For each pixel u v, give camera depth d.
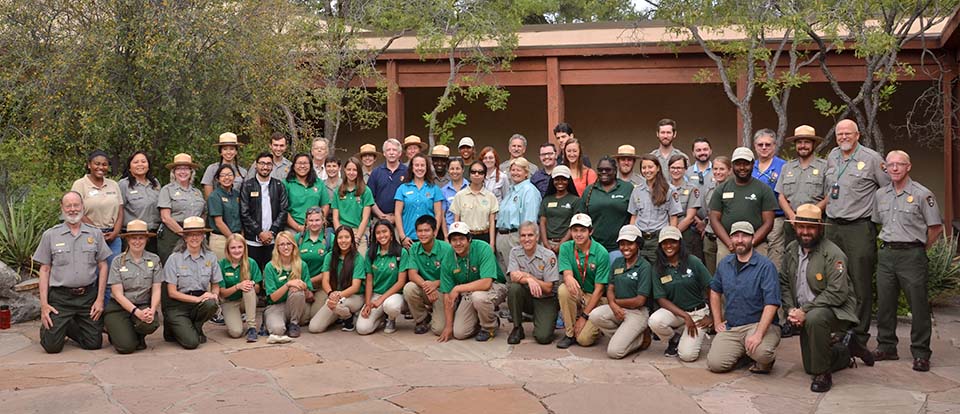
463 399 5.91
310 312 8.33
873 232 7.04
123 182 8.52
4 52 9.84
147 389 6.23
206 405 5.82
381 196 9.11
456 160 8.74
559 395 5.99
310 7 13.93
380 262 8.13
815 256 6.30
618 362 6.96
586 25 15.70
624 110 17.88
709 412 5.59
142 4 9.60
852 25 11.62
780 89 12.88
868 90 12.30
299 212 8.82
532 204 8.27
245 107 10.70
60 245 7.39
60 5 9.64
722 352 6.53
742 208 7.51
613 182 8.07
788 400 5.84
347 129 19.00
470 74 15.19
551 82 14.78
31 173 10.34
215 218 8.55
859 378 6.40
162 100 9.88
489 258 7.73
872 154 7.01
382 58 15.12
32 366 6.95
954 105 13.64
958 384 6.21
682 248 7.05
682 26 13.18
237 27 10.39
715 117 17.38
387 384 6.32
